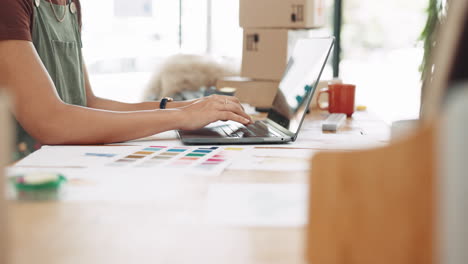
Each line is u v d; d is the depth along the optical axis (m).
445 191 0.37
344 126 1.55
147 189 0.81
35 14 1.47
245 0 2.19
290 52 2.11
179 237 0.61
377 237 0.46
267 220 0.66
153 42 4.46
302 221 0.66
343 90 1.75
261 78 2.15
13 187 0.79
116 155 1.09
